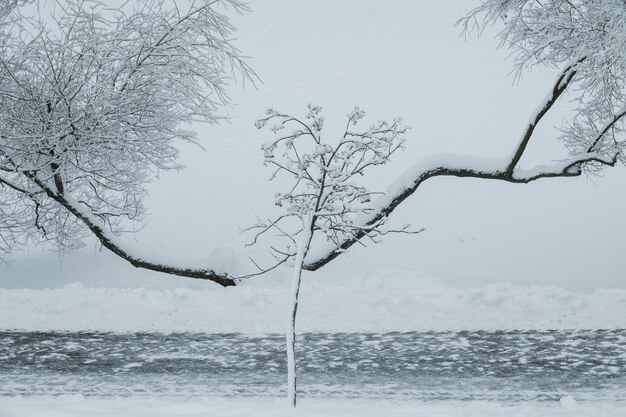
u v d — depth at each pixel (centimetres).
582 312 1140
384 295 1251
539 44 1502
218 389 873
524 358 960
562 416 693
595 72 1384
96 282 1684
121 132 1372
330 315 1194
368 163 766
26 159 1369
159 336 1133
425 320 1153
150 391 870
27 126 1323
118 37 1306
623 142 1656
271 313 1215
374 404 796
